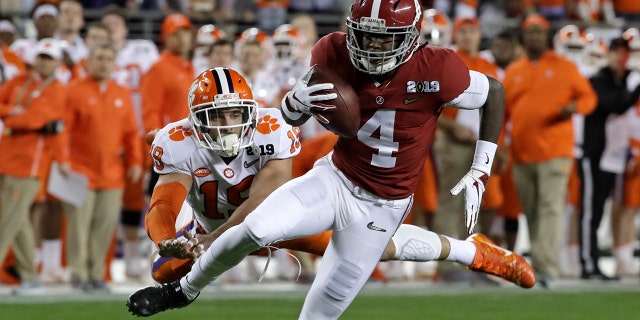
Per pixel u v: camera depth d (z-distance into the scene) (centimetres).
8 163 2898
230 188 1805
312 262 3181
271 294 2894
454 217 3180
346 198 1691
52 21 3228
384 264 3341
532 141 3117
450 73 1650
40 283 2942
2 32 3297
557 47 3662
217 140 1733
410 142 1680
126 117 3048
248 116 1730
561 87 3109
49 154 2944
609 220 3884
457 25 3222
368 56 1603
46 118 2875
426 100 1658
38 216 3134
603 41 3891
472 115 3144
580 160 3325
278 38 3262
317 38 3994
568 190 3450
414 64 1647
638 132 3350
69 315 2450
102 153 2986
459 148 3141
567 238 3475
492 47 3522
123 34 3416
